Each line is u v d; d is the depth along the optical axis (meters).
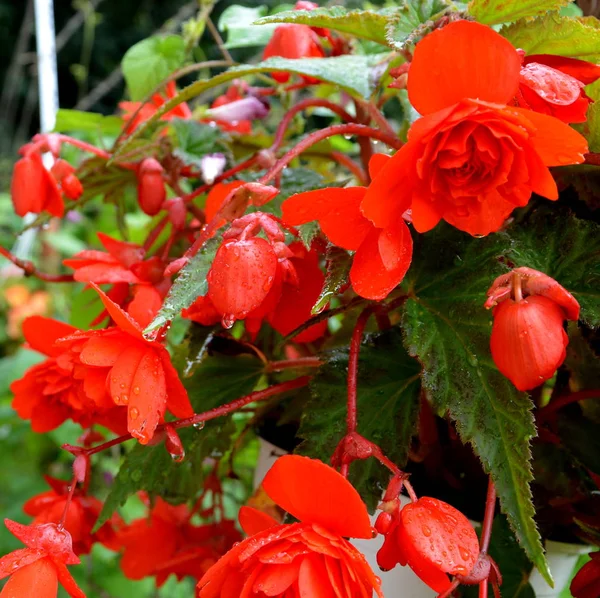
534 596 0.38
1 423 1.01
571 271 0.36
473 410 0.33
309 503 0.31
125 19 3.12
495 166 0.30
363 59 0.46
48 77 0.82
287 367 0.45
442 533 0.31
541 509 0.39
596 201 0.40
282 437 0.46
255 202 0.34
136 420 0.33
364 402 0.37
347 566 0.30
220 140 0.49
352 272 0.33
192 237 0.48
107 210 1.27
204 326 0.41
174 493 0.46
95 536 0.46
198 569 0.49
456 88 0.31
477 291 0.35
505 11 0.36
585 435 0.40
